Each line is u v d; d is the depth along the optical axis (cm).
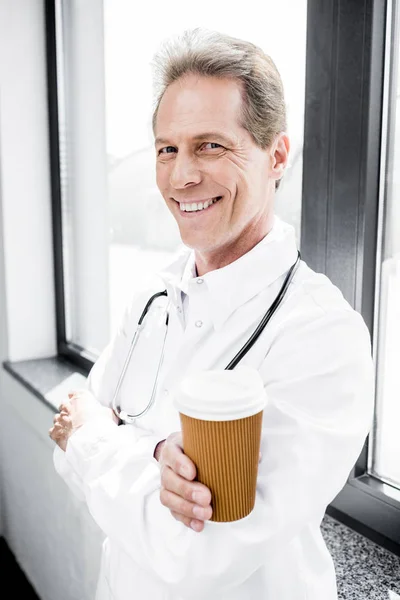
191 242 72
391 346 93
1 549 214
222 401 47
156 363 81
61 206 188
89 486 69
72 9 174
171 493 54
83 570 145
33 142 187
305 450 55
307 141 99
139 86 146
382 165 90
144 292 91
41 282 195
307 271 71
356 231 92
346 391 57
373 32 85
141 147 149
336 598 69
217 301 71
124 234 162
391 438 95
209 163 66
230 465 50
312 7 94
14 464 199
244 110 65
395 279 91
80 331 193
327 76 93
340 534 97
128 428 80
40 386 164
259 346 65
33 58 183
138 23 144
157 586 70
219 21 120
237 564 54
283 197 109
